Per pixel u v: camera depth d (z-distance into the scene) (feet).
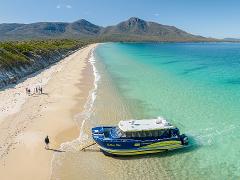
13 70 221.46
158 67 299.17
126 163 90.53
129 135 95.20
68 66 308.60
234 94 164.66
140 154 95.55
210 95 163.73
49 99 159.84
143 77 231.09
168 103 149.48
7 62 219.00
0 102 152.05
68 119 127.03
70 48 556.92
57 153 95.76
